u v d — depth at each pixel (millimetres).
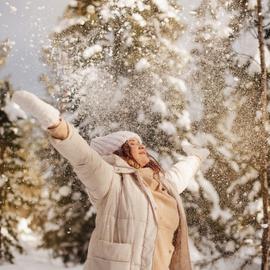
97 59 6434
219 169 5914
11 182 8719
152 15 6379
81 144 2258
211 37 6004
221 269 5969
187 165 3016
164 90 6262
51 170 8328
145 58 6312
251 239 5938
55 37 6234
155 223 2404
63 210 8414
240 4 5914
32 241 9914
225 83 5930
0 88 8555
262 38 5809
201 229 6082
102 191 2398
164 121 6191
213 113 5914
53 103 6727
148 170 2633
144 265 2336
